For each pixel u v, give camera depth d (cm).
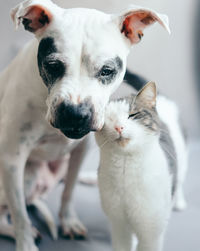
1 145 142
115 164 124
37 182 173
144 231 131
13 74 147
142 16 125
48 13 121
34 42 141
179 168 166
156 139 125
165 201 128
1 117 145
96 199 200
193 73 265
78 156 165
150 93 128
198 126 265
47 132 143
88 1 234
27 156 147
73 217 173
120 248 140
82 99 111
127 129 118
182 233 170
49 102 118
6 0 228
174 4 252
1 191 158
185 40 259
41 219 183
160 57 258
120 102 125
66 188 170
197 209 189
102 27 119
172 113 170
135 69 256
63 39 115
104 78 116
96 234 172
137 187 124
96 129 115
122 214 132
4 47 235
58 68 115
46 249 160
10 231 167
